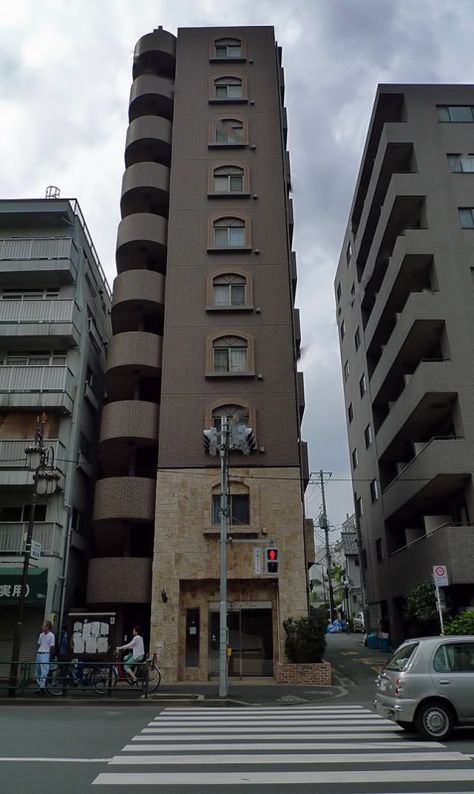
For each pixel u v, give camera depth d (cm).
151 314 2680
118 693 1644
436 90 2939
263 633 2092
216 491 2230
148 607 2384
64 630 2075
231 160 2845
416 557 2536
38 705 1520
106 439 2355
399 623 2991
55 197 2856
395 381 3023
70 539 2369
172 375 2403
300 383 2605
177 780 706
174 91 3038
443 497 2530
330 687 1842
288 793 650
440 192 2697
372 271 3284
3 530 2233
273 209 2731
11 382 2409
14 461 2295
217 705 1525
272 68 3092
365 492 3666
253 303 2527
